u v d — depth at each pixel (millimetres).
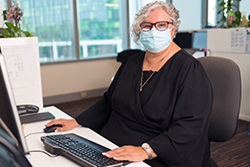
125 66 1557
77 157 1011
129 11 5242
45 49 4633
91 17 5000
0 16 1839
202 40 3996
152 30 1385
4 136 490
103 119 1589
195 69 1318
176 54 1396
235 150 2781
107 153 1029
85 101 4793
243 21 3596
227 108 1487
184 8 5809
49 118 1580
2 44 1419
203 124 1237
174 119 1250
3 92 830
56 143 1137
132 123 1391
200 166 1291
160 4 1417
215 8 6078
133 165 1012
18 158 484
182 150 1177
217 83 1525
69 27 4797
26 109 1571
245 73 3400
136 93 1386
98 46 5176
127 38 5344
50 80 4621
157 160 1212
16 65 1487
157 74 1379
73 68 4816
